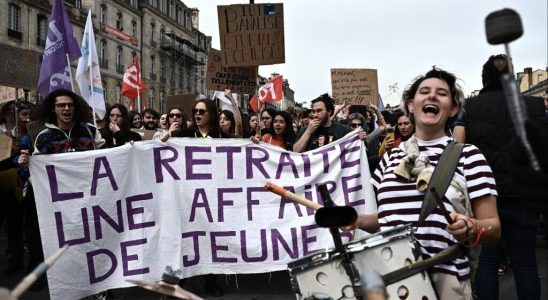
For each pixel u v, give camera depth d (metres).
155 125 8.48
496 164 3.31
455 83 2.50
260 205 4.86
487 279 3.37
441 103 2.41
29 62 8.50
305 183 4.91
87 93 6.75
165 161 4.75
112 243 4.48
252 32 6.78
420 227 2.28
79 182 4.45
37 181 4.35
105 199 4.49
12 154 6.09
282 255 4.79
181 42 63.16
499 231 2.24
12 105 6.96
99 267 4.42
